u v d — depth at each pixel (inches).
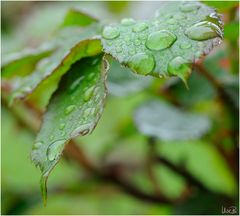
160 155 17.0
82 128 9.8
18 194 18.8
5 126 23.0
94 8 22.5
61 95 10.6
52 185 18.4
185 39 9.8
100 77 10.1
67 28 13.0
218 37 9.8
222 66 14.3
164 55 9.7
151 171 17.0
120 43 10.0
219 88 13.6
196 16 10.2
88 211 22.3
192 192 15.7
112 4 22.2
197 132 13.9
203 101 15.0
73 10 13.0
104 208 22.3
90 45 10.7
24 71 12.9
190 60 9.6
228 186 16.1
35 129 17.2
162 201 16.3
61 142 9.9
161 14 10.5
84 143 21.5
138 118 14.4
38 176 22.7
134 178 18.1
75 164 17.2
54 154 9.8
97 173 17.1
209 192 14.7
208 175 19.5
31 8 23.8
